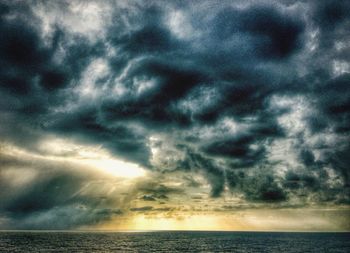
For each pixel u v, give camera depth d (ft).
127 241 428.56
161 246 347.97
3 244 332.80
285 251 290.56
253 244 384.06
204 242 423.23
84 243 373.81
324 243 402.31
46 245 333.83
